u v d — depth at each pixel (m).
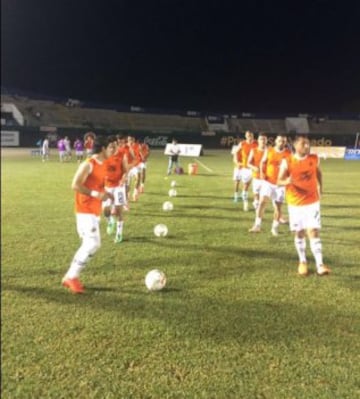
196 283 5.66
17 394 3.28
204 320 4.50
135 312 4.74
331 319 4.43
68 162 28.44
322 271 5.88
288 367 3.55
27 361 3.73
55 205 11.73
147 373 3.53
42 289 5.46
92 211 5.50
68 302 5.04
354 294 5.15
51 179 18.08
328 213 10.04
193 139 33.47
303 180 5.91
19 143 42.31
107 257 6.92
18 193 13.98
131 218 10.26
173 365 3.64
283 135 6.09
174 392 3.28
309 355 3.72
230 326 4.34
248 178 11.16
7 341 4.08
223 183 17.41
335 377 3.37
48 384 3.40
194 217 10.37
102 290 5.43
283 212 11.06
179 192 14.80
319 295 5.14
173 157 20.83
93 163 5.46
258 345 3.93
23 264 6.47
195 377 3.46
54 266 6.38
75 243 7.71
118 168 7.82
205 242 7.88
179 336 4.15
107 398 3.22
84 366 3.65
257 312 4.67
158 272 5.45
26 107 50.12
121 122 44.44
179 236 8.38
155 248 7.46
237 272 6.11
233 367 3.58
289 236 8.35
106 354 3.83
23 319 4.56
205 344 3.99
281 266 6.39
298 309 4.72
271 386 3.30
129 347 3.95
